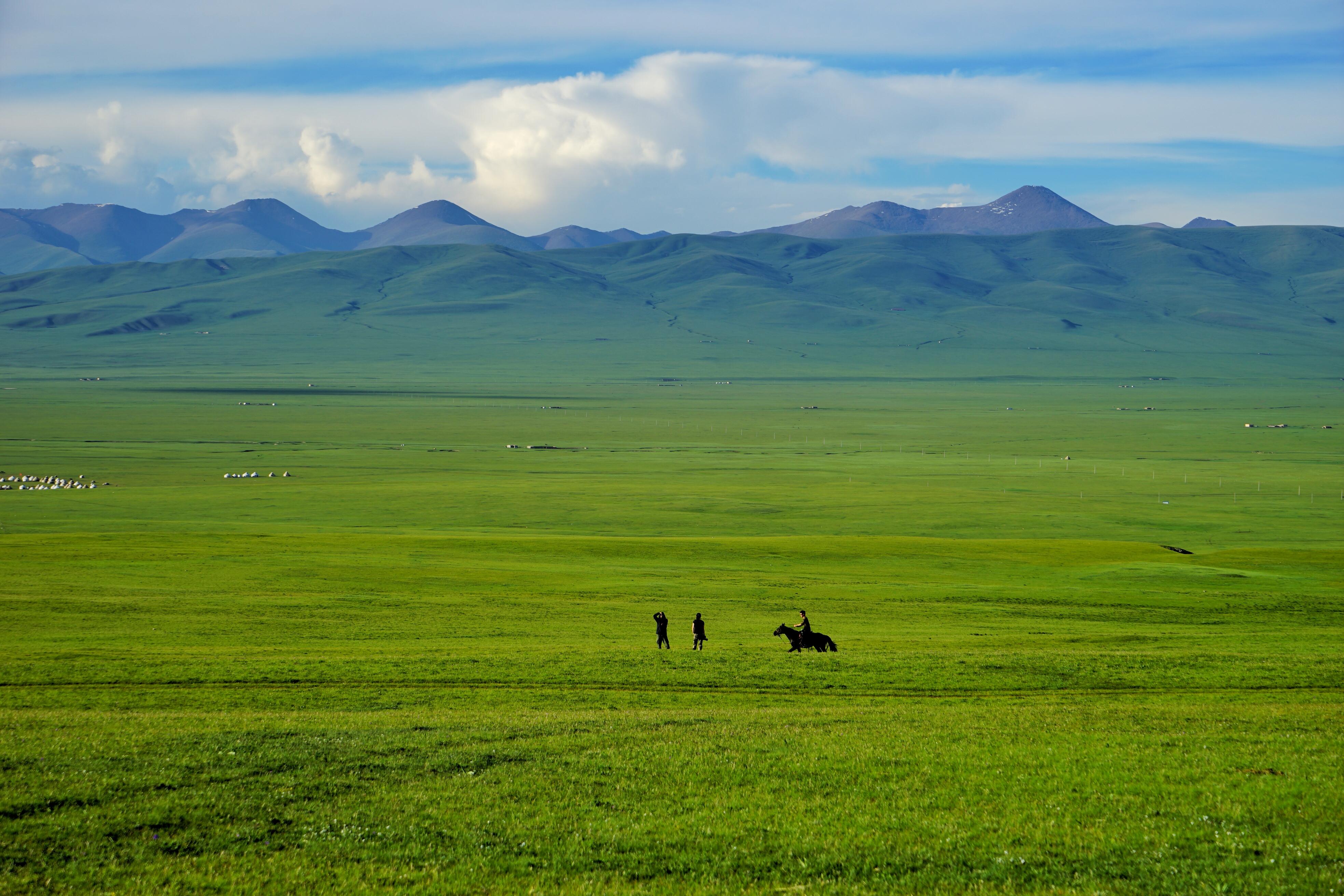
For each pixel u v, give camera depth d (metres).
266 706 42.41
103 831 23.66
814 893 21.19
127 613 68.25
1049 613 79.88
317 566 96.50
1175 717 38.50
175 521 171.00
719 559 114.75
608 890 21.11
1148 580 101.31
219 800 26.05
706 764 30.28
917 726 36.56
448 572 96.44
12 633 59.94
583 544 122.25
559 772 29.31
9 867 21.55
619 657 53.78
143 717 37.38
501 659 52.62
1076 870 22.16
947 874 22.03
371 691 45.47
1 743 31.23
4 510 180.00
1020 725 36.72
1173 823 24.78
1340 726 36.34
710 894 21.08
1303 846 23.02
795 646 58.41
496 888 21.27
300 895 20.83
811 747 32.47
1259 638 65.81
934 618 76.50
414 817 25.36
